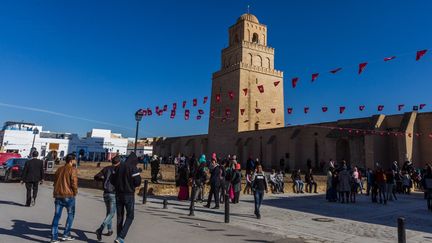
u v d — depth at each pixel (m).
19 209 11.69
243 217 12.27
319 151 40.31
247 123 52.66
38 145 62.16
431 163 33.25
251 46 56.16
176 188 19.58
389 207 16.56
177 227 9.66
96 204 13.94
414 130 34.19
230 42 60.72
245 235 9.02
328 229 10.46
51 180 25.80
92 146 66.69
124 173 7.44
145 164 35.50
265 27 59.78
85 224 9.65
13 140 60.16
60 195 7.50
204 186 18.05
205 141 61.16
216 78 59.38
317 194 23.27
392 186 20.05
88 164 42.97
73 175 7.67
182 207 14.43
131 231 8.88
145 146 81.50
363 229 10.54
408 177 25.61
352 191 18.58
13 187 19.86
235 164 16.89
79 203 14.06
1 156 31.38
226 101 55.69
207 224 10.45
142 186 18.91
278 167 44.12
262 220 11.73
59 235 8.09
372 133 33.91
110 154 66.31
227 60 59.09
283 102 57.28
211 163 16.11
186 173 17.23
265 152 46.56
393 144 34.91
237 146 51.41
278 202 17.69
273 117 55.56
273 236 9.14
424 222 12.27
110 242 7.63
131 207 7.37
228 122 54.44
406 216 13.62
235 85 53.91
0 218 9.85
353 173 23.20
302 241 8.70
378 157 33.91
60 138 67.56
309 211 14.45
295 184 24.20
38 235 7.97
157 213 12.31
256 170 12.44
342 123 38.44
